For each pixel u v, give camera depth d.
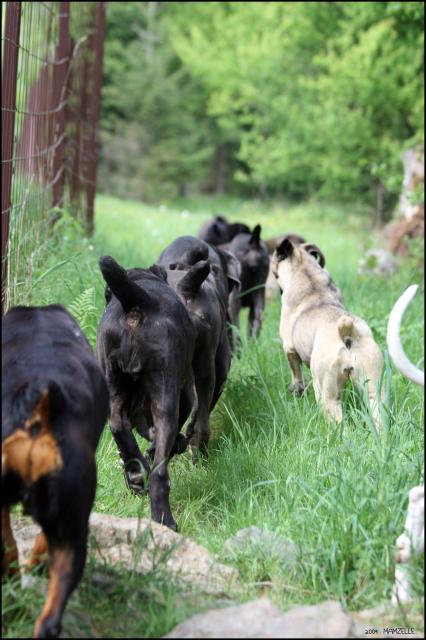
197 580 5.26
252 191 52.06
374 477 6.00
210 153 48.12
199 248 8.12
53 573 4.25
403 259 17.47
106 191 45.44
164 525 5.86
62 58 13.05
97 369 4.93
